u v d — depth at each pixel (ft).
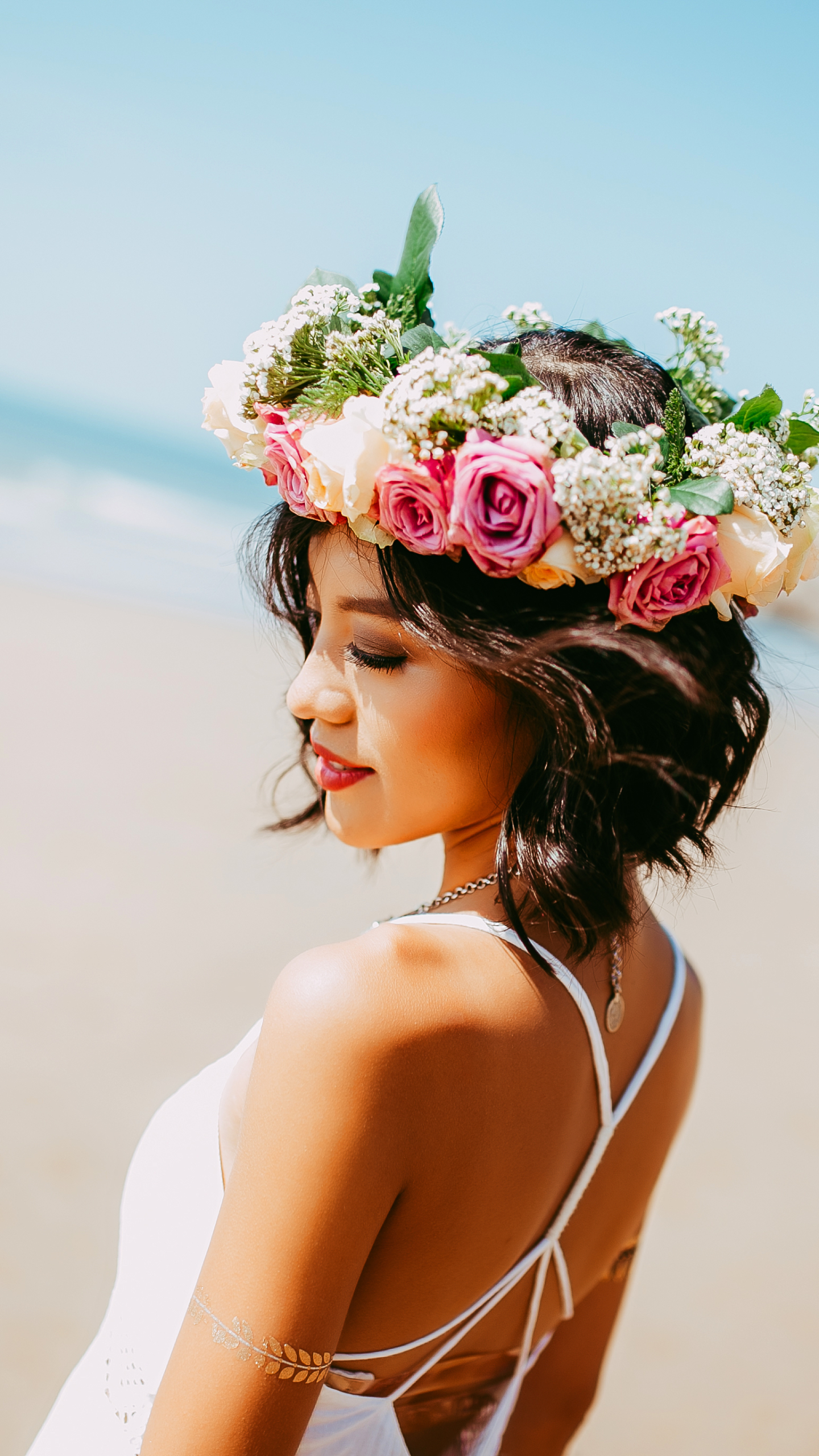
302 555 4.25
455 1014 3.01
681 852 3.90
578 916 3.39
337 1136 2.81
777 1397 10.62
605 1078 3.65
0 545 50.08
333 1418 3.48
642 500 3.31
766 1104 15.94
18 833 20.76
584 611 3.44
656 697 3.55
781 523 3.89
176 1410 2.87
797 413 4.10
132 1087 13.62
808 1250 12.91
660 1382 10.66
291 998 2.95
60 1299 10.32
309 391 3.87
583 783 3.40
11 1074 13.47
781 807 30.32
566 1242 4.02
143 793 23.84
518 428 3.33
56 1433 4.24
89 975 16.11
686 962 4.57
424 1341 3.50
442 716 3.60
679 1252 12.64
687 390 4.64
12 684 30.04
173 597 46.93
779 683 4.31
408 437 3.34
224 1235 2.91
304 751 5.44
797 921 23.03
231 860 21.15
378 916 19.43
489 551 3.23
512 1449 4.59
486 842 3.96
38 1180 11.73
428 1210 3.07
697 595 3.42
